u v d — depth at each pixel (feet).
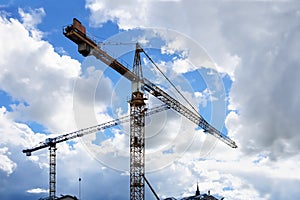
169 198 421.18
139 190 390.01
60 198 323.57
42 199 375.25
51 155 573.74
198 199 432.66
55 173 575.79
